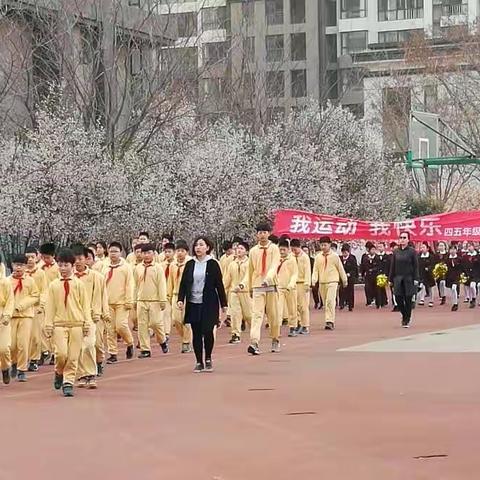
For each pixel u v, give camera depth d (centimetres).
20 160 4869
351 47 12838
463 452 1612
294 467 1526
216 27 8981
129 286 3052
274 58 9619
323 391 2252
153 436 1781
